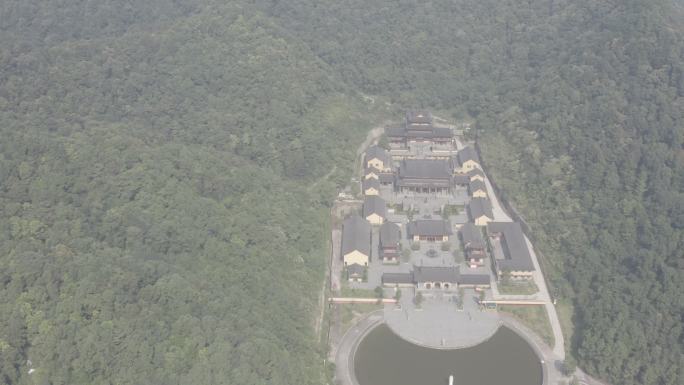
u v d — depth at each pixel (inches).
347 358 6053.2
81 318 4726.9
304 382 5260.8
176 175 6702.8
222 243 6077.8
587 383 5797.2
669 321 5787.4
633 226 6870.1
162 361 4660.4
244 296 5605.3
